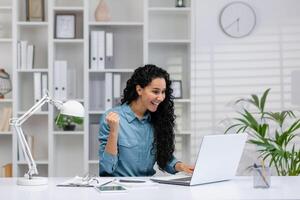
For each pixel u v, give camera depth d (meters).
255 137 4.13
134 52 4.50
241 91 4.43
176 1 4.35
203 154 2.25
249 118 3.90
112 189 2.13
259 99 4.43
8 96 4.41
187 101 4.27
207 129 4.39
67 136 4.47
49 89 4.19
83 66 4.41
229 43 4.43
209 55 4.41
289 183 2.40
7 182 2.43
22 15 4.43
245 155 4.39
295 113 4.44
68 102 2.44
